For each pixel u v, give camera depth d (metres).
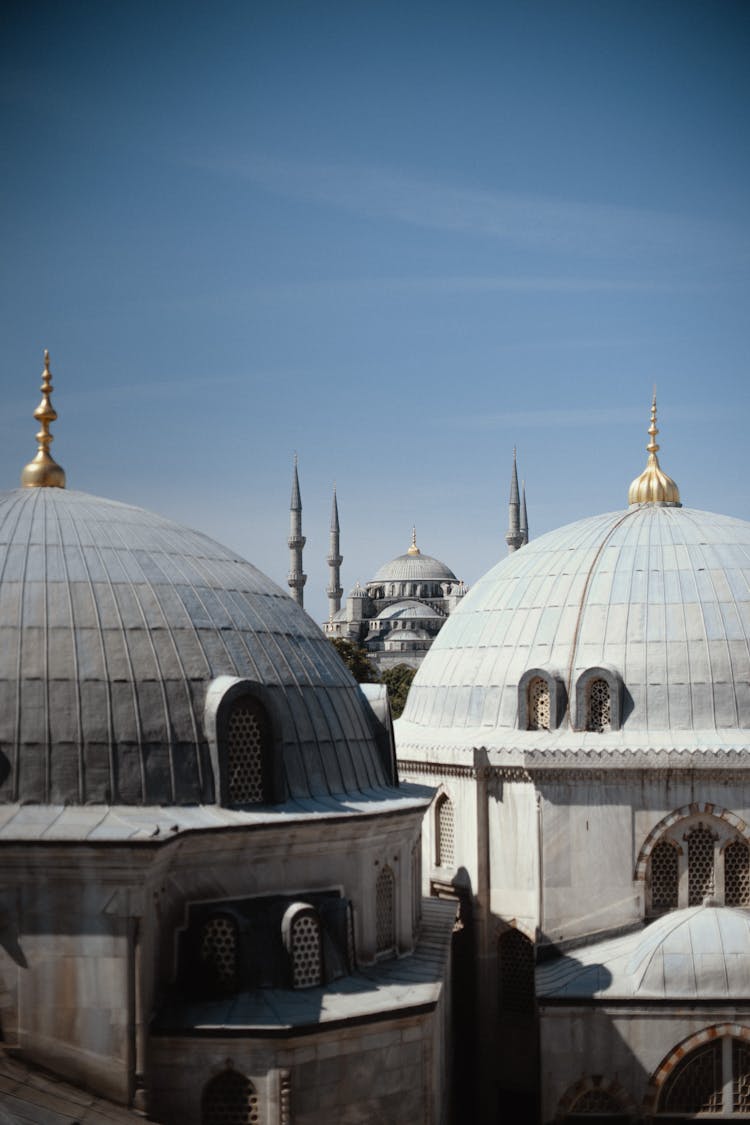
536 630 38.47
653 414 43.00
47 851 23.81
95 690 26.30
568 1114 30.86
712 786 34.50
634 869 34.59
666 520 40.09
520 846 36.06
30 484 31.92
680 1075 30.59
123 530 30.17
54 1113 22.69
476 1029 36.66
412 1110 26.25
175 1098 24.39
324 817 27.30
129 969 23.97
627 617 37.19
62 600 27.31
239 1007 25.20
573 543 40.78
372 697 32.84
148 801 25.92
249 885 26.72
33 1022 23.94
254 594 31.20
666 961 30.97
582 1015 30.83
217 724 26.78
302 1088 24.75
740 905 34.53
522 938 36.38
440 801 38.78
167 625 27.94
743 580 37.44
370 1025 25.56
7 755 25.44
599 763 34.62
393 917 30.25
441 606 170.38
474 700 38.94
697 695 35.75
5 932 24.03
